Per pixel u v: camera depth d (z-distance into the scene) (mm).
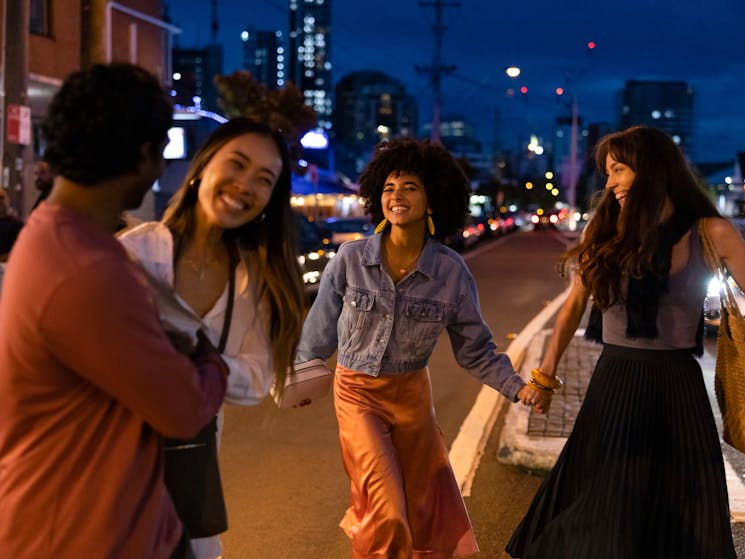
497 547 4621
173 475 2240
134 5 22625
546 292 18234
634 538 3387
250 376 2412
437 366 9625
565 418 6621
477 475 5805
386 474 3463
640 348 3436
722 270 3348
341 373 3713
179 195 2404
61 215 1783
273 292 2455
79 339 1694
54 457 1790
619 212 3518
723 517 3418
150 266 2201
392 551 3416
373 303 3627
